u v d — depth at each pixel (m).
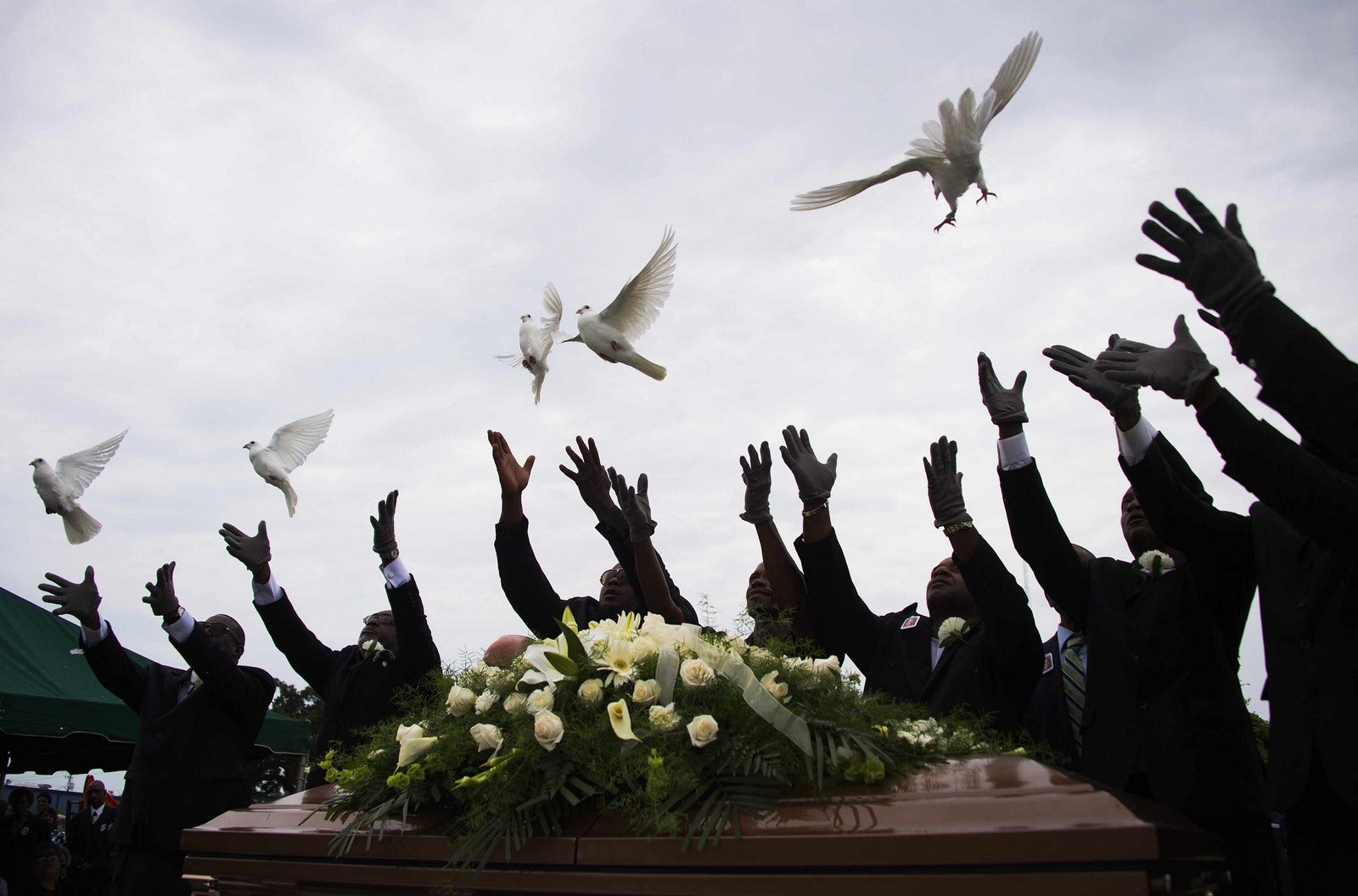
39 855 9.60
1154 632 3.48
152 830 5.92
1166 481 3.21
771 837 2.34
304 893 3.02
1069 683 4.25
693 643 2.99
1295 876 2.66
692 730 2.63
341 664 6.12
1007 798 2.24
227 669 6.12
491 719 3.00
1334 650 2.61
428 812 2.98
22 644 9.52
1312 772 2.58
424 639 5.53
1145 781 3.47
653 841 2.48
